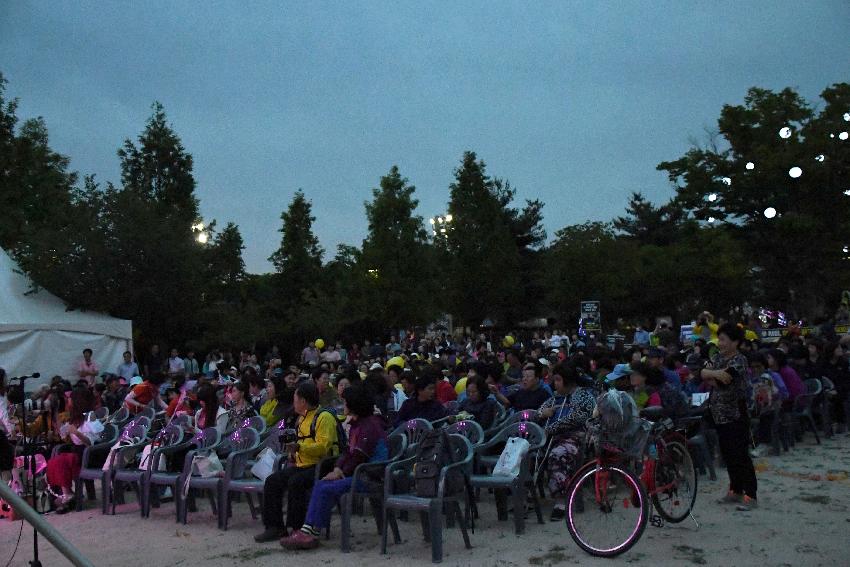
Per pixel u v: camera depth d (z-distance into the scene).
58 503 9.55
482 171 37.81
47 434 10.60
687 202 32.84
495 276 36.41
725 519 7.17
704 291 47.00
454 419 9.05
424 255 31.16
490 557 6.37
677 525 7.00
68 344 19.67
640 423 6.33
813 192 29.72
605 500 6.28
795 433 12.11
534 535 7.01
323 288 33.66
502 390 11.34
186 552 7.16
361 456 7.14
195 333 25.89
